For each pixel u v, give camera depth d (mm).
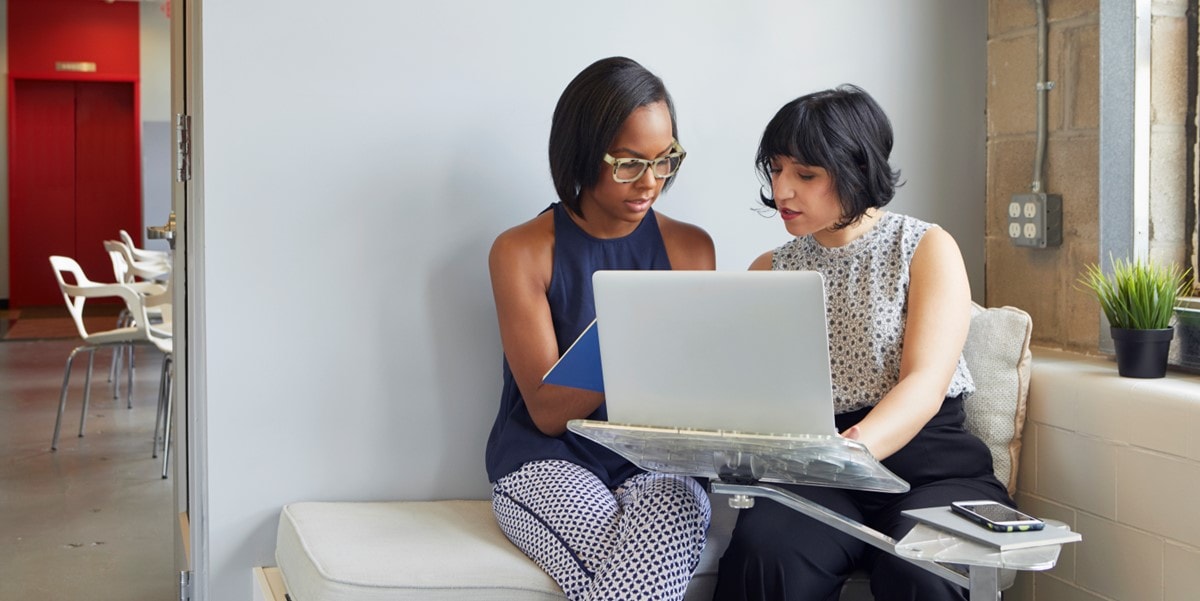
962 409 2205
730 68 2723
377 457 2510
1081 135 2633
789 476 1770
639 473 2271
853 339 2121
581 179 2178
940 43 2885
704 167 2723
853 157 2035
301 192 2422
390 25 2461
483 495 2590
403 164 2488
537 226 2305
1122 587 2195
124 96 13953
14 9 13336
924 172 2898
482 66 2529
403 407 2521
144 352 9172
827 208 2066
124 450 5270
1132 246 2459
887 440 1850
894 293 2107
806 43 2779
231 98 2363
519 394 2350
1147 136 2453
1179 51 2471
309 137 2422
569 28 2588
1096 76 2586
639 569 1869
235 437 2408
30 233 13773
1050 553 1547
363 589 1937
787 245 2301
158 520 4070
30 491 4488
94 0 13453
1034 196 2707
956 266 2082
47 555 3641
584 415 2203
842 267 2160
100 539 3828
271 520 2445
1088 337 2627
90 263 14008
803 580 1911
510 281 2244
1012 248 2861
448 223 2525
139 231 13953
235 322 2393
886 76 2850
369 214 2471
